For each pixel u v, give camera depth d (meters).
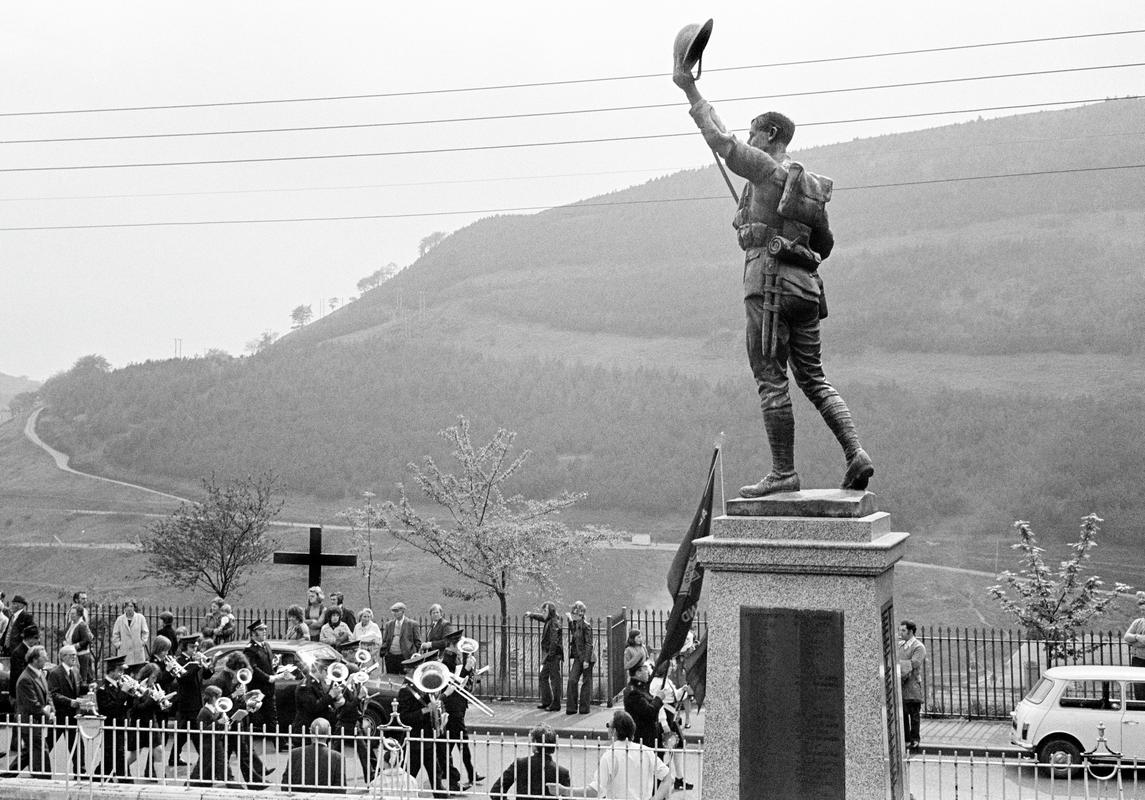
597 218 165.38
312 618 22.81
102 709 14.72
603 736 19.17
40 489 88.50
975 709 22.66
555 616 22.39
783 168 9.31
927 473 70.44
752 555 8.86
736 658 8.90
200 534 35.38
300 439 91.69
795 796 8.69
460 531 30.28
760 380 9.41
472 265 161.62
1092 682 16.42
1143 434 69.88
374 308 154.75
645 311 125.50
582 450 85.38
